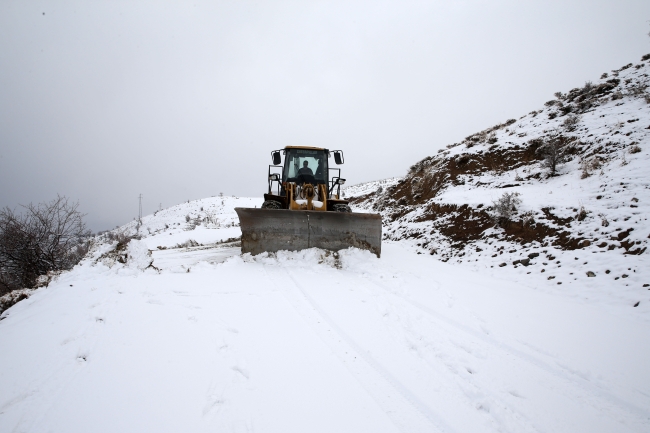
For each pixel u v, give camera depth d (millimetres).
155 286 5980
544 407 3000
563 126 14109
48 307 5047
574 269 6570
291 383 3199
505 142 15312
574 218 7945
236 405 2857
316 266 7449
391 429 2633
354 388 3156
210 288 5918
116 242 8117
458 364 3643
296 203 8797
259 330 4297
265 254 8141
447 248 9812
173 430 2537
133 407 2803
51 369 3393
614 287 5676
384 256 9133
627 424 2807
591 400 3117
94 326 4336
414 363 3646
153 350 3744
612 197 8055
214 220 29047
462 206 11258
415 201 15672
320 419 2715
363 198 23938
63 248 10312
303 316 4793
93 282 6289
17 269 9859
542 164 12305
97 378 3225
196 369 3389
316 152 10039
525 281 6789
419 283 6570
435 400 3031
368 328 4465
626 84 15648
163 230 28219
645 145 10031
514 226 8938
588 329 4562
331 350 3855
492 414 2883
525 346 4094
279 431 2562
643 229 6590
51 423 2619
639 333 4426
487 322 4777
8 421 2650
